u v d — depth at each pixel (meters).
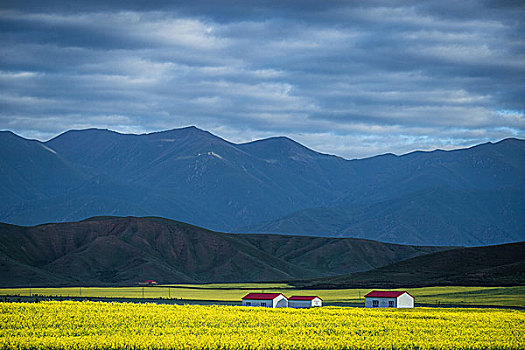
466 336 116.50
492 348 107.19
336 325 127.56
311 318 136.75
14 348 101.38
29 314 131.75
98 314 133.75
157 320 128.75
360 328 123.69
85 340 106.75
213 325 125.75
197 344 105.88
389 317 140.88
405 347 107.38
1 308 139.50
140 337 110.62
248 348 104.81
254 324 127.38
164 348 103.62
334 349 105.44
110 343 105.19
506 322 134.12
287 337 113.56
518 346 108.56
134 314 135.00
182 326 123.88
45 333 113.56
